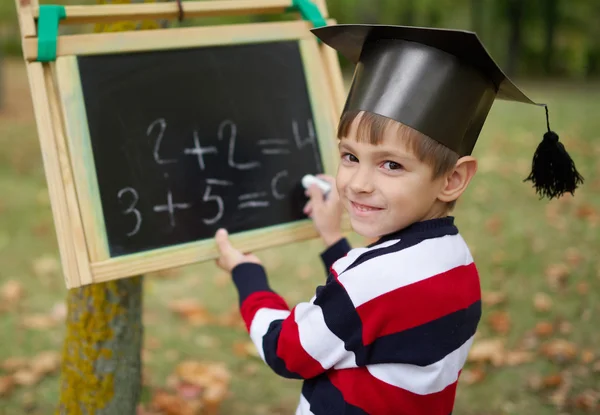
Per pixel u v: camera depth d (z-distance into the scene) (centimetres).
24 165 668
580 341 315
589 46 2042
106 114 157
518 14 1894
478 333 328
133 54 162
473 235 460
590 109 988
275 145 181
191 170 168
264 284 160
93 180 154
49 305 366
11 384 284
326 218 176
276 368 142
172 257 163
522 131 802
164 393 282
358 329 128
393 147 126
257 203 177
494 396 277
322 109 187
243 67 178
